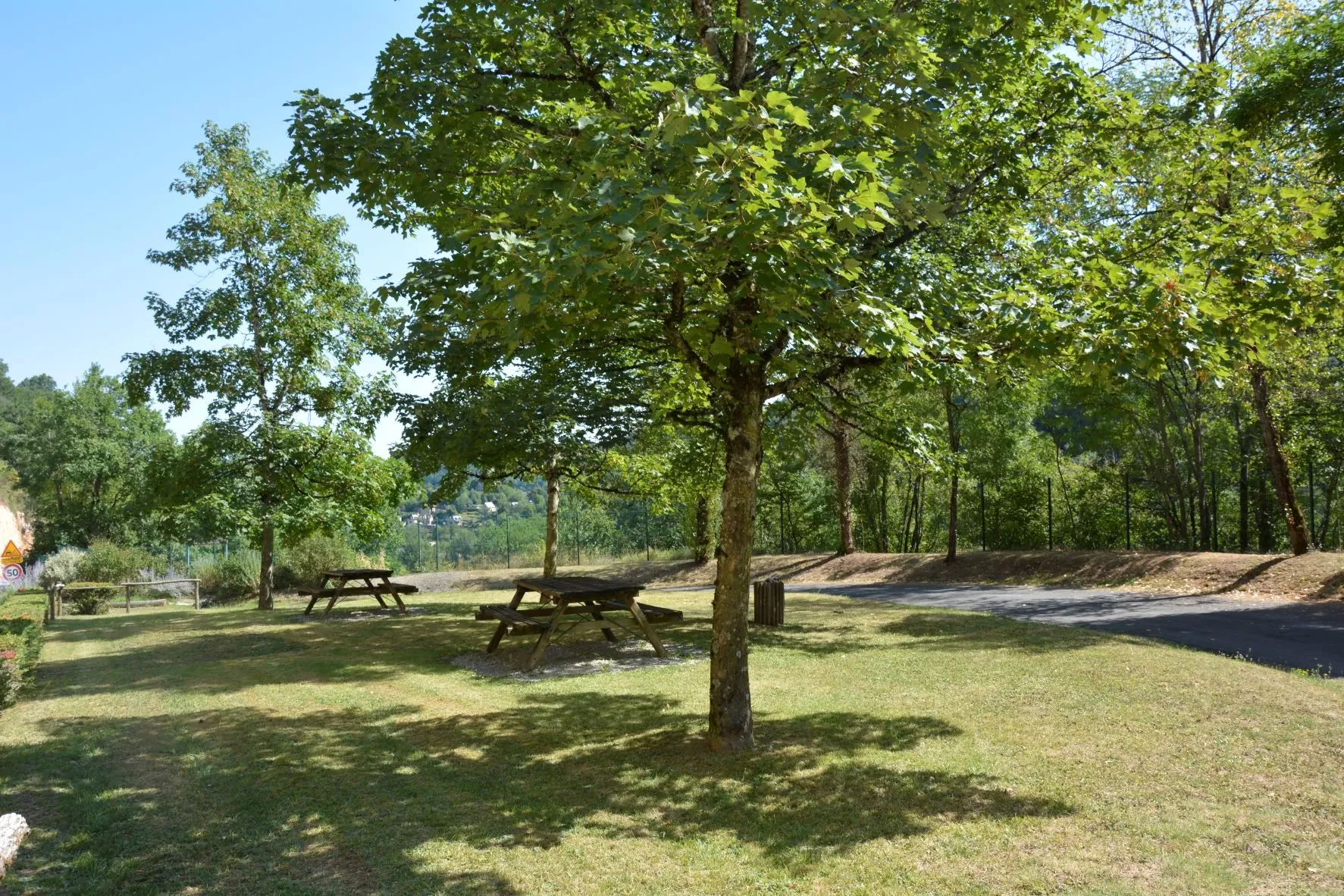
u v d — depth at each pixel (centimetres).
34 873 452
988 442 2697
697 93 611
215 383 1939
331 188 766
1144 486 2894
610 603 1146
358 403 2022
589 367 1310
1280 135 1381
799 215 468
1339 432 2308
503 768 631
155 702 883
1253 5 1806
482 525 5259
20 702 894
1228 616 1379
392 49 792
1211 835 471
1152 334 569
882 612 1554
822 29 607
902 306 667
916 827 495
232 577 2698
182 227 1941
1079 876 426
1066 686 830
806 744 666
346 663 1113
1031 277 731
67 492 5341
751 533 677
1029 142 937
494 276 531
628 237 442
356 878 443
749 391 670
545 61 812
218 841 494
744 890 423
